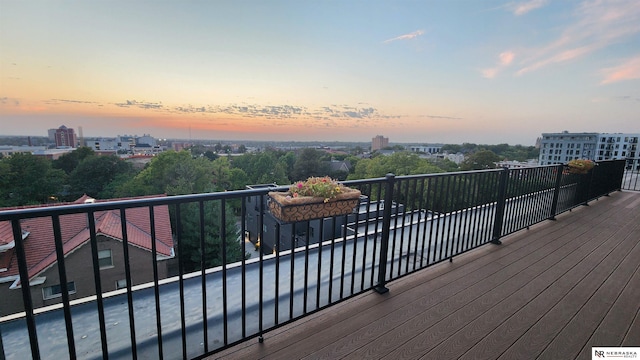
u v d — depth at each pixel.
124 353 1.58
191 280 2.48
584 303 2.05
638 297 2.14
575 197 4.98
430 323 1.79
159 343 1.31
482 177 2.99
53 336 1.72
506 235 3.51
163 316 1.95
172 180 23.53
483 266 2.70
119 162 28.78
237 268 2.72
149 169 24.14
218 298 2.19
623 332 1.72
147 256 8.84
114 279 8.34
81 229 8.16
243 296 1.51
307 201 1.56
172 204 1.20
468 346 1.58
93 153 30.66
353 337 1.64
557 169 4.29
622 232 3.77
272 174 37.16
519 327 1.76
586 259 2.88
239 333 1.73
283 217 1.51
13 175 22.23
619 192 6.82
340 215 1.73
